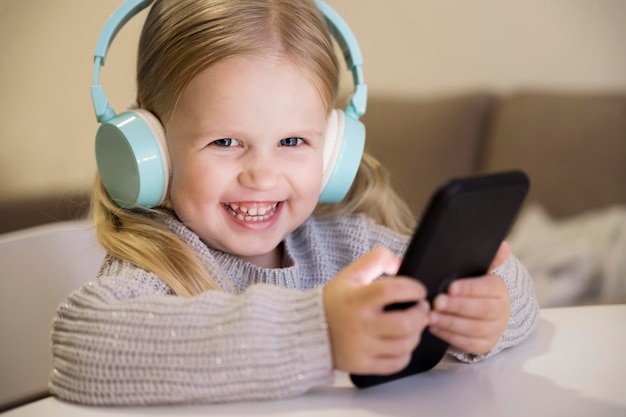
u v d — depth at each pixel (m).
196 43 0.86
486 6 2.20
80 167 1.84
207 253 0.91
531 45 2.25
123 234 0.90
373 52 2.12
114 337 0.69
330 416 0.63
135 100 0.97
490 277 0.71
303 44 0.89
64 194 1.82
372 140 2.13
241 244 0.91
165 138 0.89
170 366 0.67
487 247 0.67
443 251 0.63
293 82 0.87
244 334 0.66
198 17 0.87
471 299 0.69
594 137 2.21
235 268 0.96
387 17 2.12
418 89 2.17
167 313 0.70
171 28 0.88
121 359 0.68
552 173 2.20
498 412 0.65
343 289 0.65
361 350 0.64
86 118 1.84
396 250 1.07
